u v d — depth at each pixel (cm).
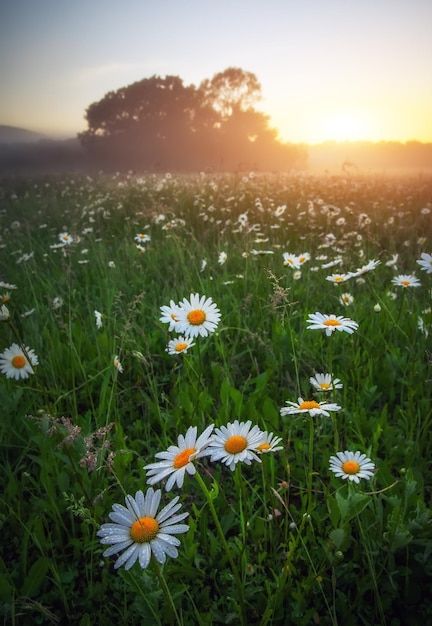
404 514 37
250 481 48
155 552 22
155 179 333
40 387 54
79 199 250
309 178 339
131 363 69
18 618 36
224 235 141
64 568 40
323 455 47
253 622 35
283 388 59
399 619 35
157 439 52
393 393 60
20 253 130
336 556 32
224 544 31
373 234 136
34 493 48
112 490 44
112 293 87
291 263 90
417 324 70
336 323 44
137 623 35
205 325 46
